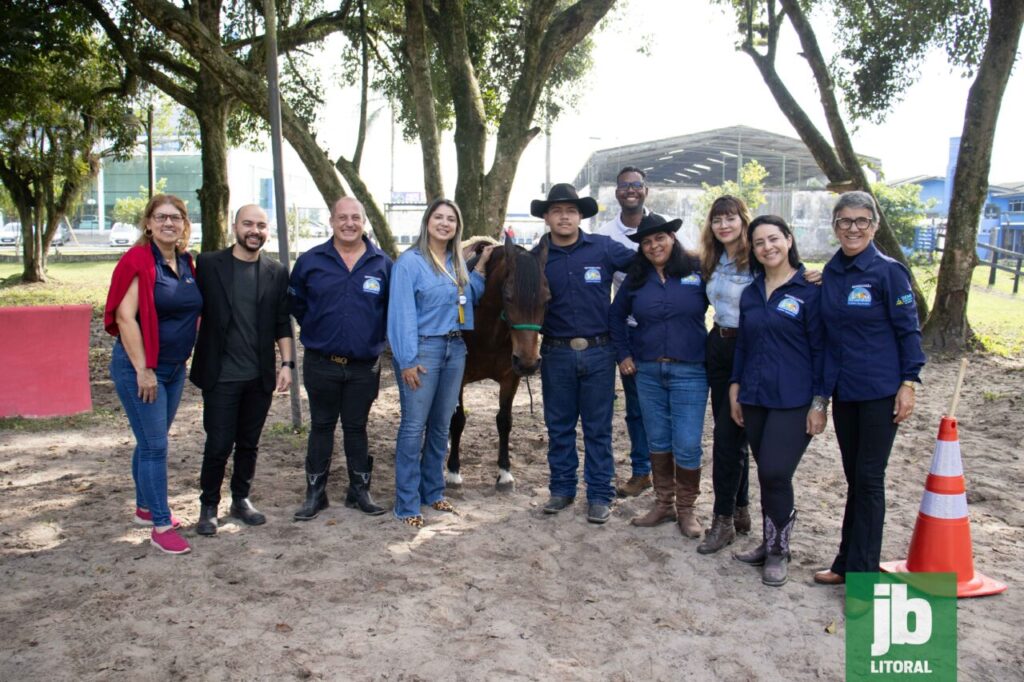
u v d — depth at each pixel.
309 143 10.10
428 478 5.08
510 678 3.10
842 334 3.67
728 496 4.36
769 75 13.28
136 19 15.32
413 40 10.58
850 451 3.80
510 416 5.58
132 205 52.19
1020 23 10.94
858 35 13.21
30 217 23.73
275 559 4.23
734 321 4.23
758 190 32.62
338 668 3.16
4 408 7.38
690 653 3.32
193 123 24.02
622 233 5.73
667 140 41.53
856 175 12.80
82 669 3.13
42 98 16.44
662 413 4.64
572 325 4.75
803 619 3.62
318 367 4.73
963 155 11.51
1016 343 12.16
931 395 8.80
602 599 3.84
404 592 3.87
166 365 4.21
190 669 3.14
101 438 6.80
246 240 4.39
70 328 7.65
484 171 11.32
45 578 3.96
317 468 4.89
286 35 14.27
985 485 5.57
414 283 4.66
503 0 13.42
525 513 5.05
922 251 25.36
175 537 4.31
